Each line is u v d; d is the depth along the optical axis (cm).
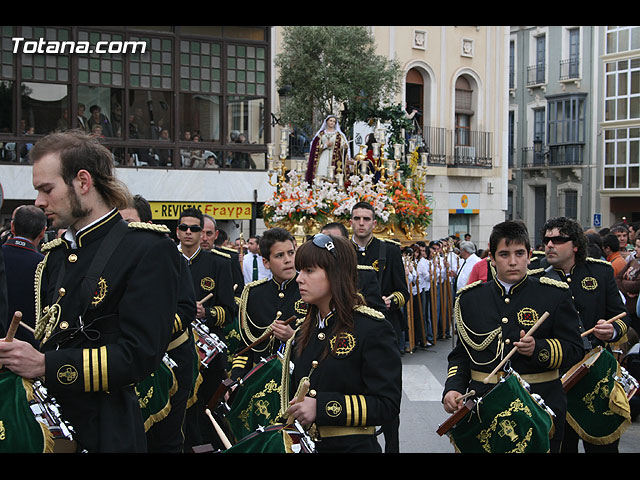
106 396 344
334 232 680
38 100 1803
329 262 385
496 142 3036
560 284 501
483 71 2978
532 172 3788
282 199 1304
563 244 607
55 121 1825
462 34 2895
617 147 3478
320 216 1276
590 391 571
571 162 3594
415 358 1251
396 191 1370
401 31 2702
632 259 981
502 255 492
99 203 350
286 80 2152
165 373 526
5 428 322
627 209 3484
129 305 334
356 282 393
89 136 356
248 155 2064
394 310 791
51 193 340
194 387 626
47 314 340
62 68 1820
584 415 574
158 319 338
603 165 3525
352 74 2114
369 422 369
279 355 542
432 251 1473
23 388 330
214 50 1988
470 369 504
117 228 347
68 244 350
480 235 3000
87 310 335
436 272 1442
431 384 1031
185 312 552
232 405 545
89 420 341
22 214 546
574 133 3594
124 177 1888
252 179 2050
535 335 492
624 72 3441
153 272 340
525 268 494
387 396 372
